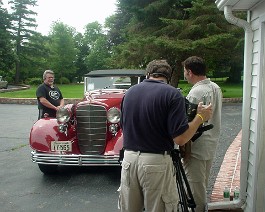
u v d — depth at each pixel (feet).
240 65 90.58
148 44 66.28
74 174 19.40
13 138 30.53
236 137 27.20
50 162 17.84
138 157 8.53
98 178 18.66
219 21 65.10
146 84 8.88
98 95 20.01
